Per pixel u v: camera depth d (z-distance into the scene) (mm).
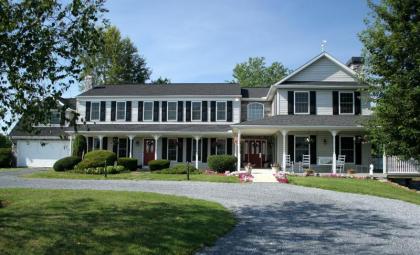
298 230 10023
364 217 11852
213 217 10805
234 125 25125
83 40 8773
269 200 14633
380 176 23938
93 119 34125
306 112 27641
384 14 19562
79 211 10883
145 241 8039
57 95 8656
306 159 27156
